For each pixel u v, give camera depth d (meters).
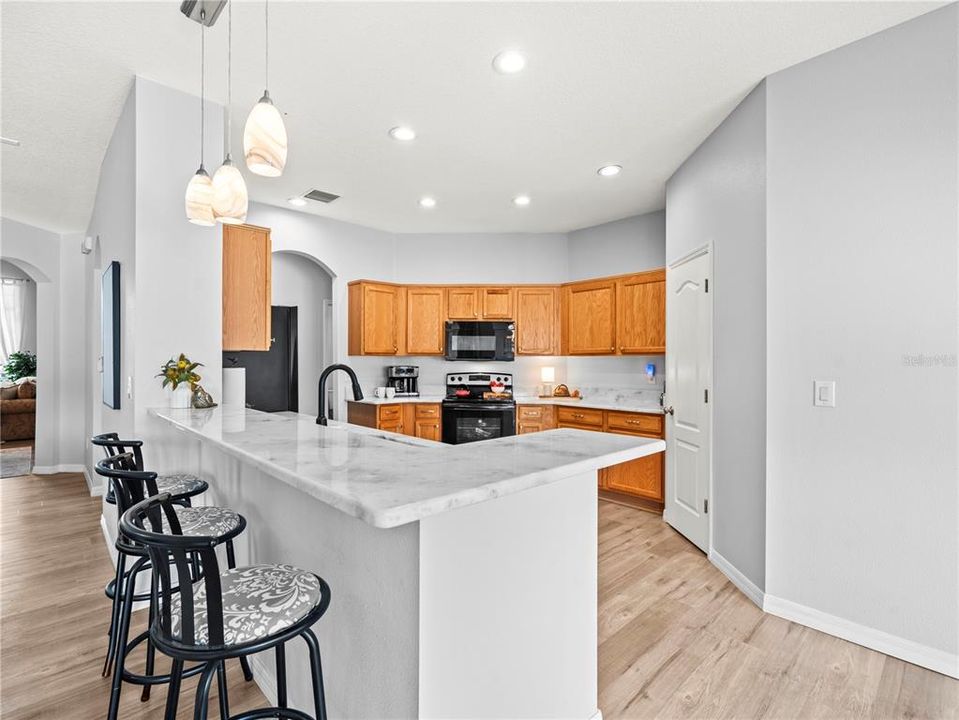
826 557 2.22
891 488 2.06
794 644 2.13
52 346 5.24
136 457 2.08
